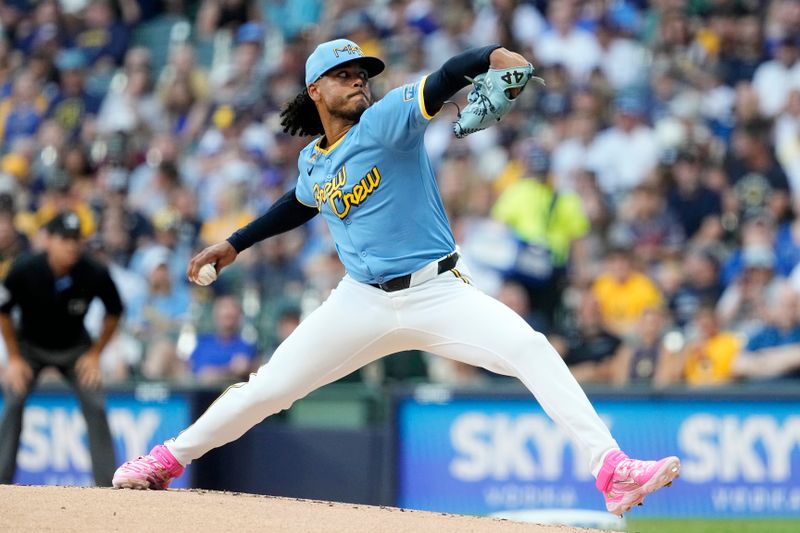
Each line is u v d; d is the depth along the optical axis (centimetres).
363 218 1680
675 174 4078
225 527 1566
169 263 4356
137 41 5753
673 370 3428
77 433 3397
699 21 4684
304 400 3372
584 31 4725
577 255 3938
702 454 3161
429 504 3238
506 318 1669
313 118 1839
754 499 3131
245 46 5222
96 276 2909
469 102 1565
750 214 4009
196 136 5041
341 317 1728
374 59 1706
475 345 1677
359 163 1656
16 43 5941
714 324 3475
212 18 5625
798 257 3881
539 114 4488
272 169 4641
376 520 1669
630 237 3969
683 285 3784
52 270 2872
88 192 4822
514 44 4781
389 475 3259
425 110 1572
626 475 1622
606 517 2961
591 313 3566
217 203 4578
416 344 1733
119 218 4516
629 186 4259
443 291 1681
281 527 1580
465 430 3228
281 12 5491
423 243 1677
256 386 1786
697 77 4472
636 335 3534
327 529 1584
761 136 4209
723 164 4169
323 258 3919
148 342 4022
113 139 4959
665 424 3177
